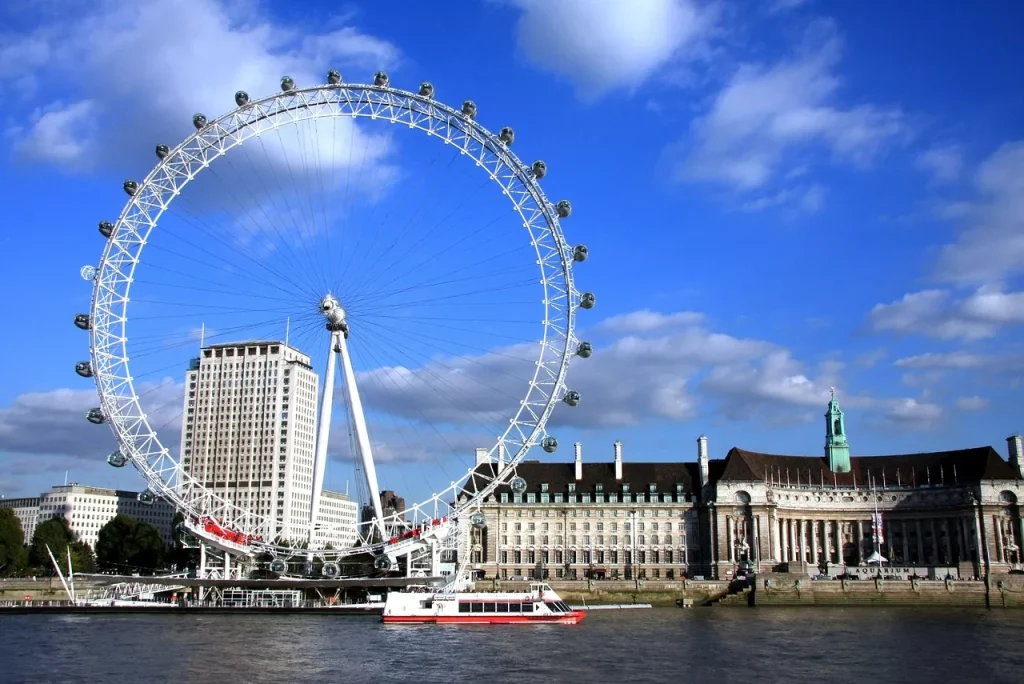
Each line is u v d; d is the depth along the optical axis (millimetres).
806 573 194625
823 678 85688
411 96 139375
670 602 194875
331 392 148750
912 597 189625
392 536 153375
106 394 141375
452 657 97250
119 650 102438
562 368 143625
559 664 92875
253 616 149625
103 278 141625
